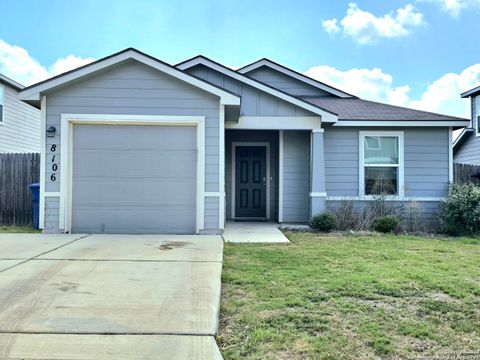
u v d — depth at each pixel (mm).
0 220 9422
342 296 3801
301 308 3455
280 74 12102
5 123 13664
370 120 9500
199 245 6238
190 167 7707
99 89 7531
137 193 7660
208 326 2936
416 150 9789
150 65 7371
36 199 8414
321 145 8961
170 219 7676
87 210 7602
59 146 7465
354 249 6250
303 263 5172
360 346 2730
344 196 9711
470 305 3574
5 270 4441
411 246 6625
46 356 2457
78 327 2863
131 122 7570
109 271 4469
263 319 3195
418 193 9742
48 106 7469
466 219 8539
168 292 3711
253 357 2574
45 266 4664
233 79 9000
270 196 10914
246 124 8898
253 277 4418
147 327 2895
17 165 9484
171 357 2480
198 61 9422
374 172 9820
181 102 7613
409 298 3760
